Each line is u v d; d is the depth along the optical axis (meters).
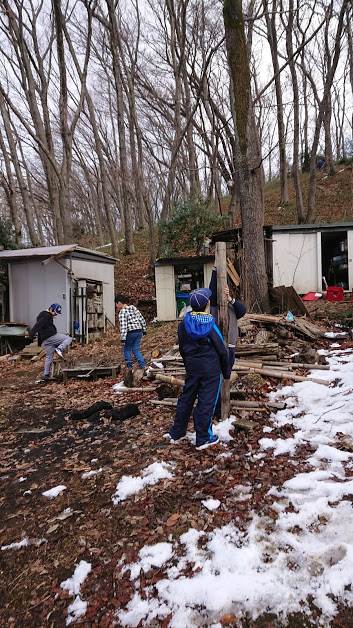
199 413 3.74
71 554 2.58
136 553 2.49
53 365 8.68
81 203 39.09
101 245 27.89
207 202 16.77
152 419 4.74
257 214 9.47
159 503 2.98
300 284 13.12
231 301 4.73
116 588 2.25
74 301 12.30
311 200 16.48
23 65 16.64
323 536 2.39
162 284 13.08
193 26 18.16
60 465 3.90
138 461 3.70
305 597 2.01
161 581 2.23
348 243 13.16
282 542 2.39
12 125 20.05
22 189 20.17
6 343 11.78
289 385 5.14
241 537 2.49
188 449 3.78
